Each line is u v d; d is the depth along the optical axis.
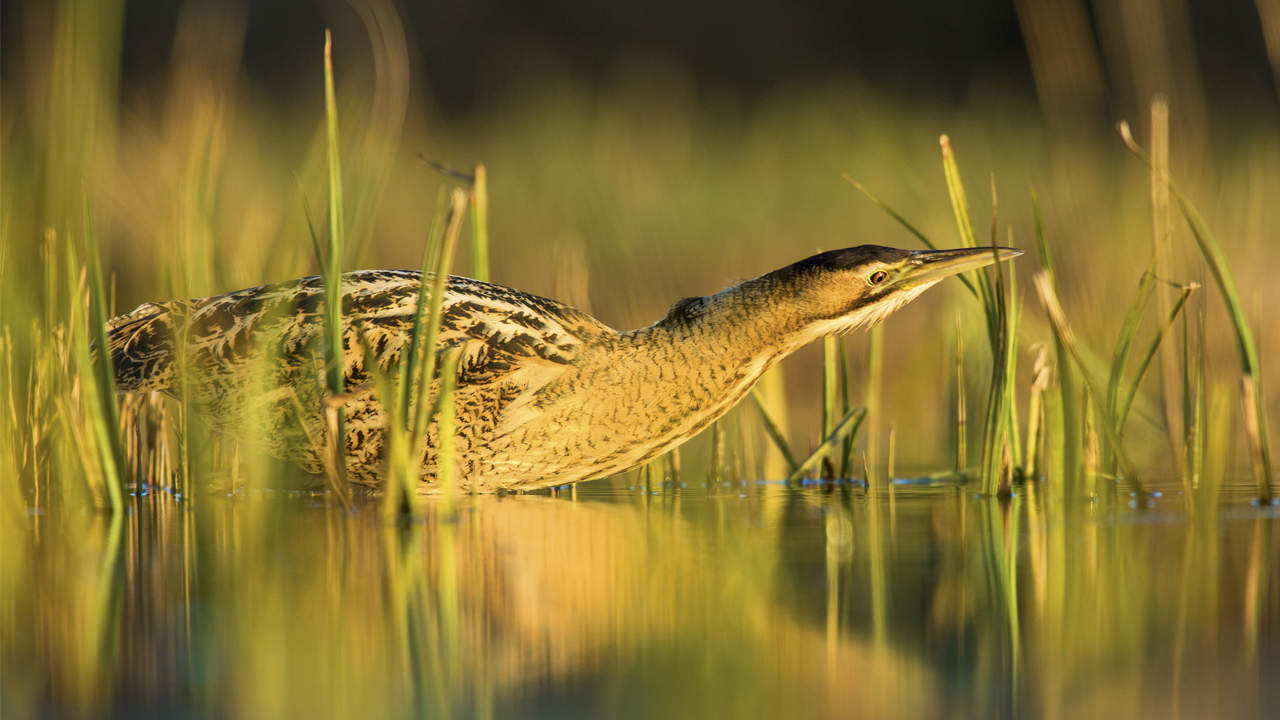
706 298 12.41
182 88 16.59
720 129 38.34
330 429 10.88
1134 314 11.75
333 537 9.89
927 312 21.30
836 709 5.92
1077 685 6.25
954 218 23.19
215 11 22.58
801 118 34.50
